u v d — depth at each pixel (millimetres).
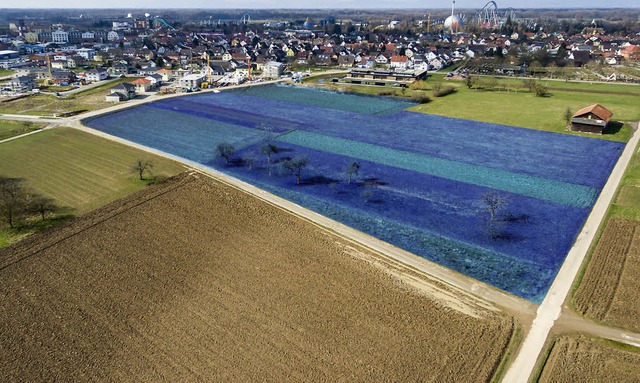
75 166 71188
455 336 36094
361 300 40312
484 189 65875
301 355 33875
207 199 60375
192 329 36500
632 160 75562
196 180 66625
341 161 76938
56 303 39500
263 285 42219
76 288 41500
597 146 83625
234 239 50438
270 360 33406
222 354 33969
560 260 47594
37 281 42438
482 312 39156
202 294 40812
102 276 43312
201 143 85750
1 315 37906
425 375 32156
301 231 52656
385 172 72250
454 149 83250
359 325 37125
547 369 32844
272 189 65375
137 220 54125
